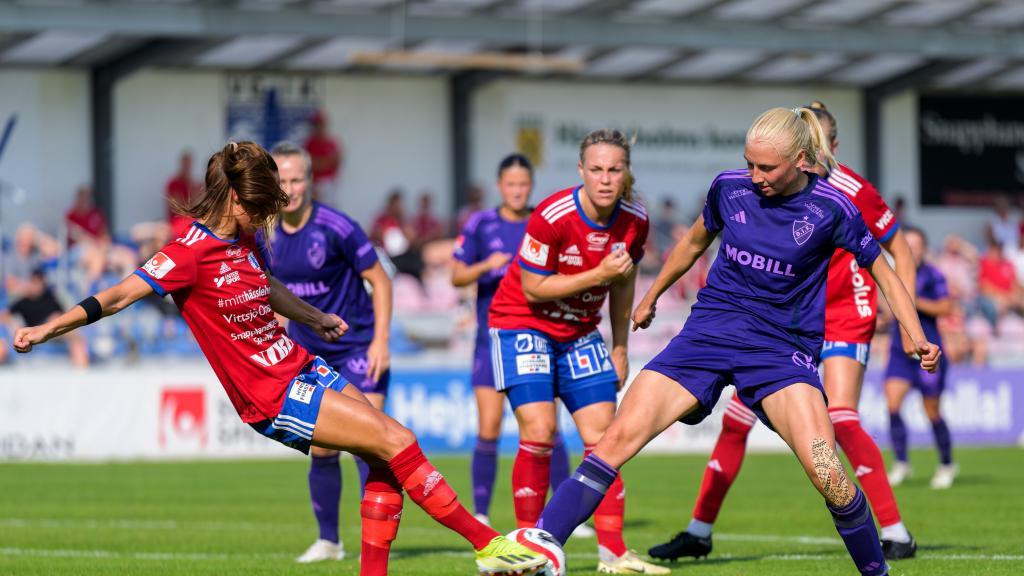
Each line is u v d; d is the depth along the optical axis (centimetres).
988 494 4312
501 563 1916
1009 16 8000
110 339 6688
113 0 6638
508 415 6238
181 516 3750
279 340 1978
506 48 8162
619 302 2522
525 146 8931
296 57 8138
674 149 9175
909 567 2481
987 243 9125
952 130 9600
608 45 7481
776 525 3462
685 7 7538
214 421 5897
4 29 6481
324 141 8356
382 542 2012
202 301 1920
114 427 5775
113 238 7519
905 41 7994
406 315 7194
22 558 2806
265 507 3997
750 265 2072
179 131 8188
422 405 6031
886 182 9512
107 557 2830
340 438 1938
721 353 2066
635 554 2766
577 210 2367
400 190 8450
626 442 2059
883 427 6594
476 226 3450
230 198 1930
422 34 7156
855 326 2725
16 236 7194
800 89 9394
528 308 2473
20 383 5675
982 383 6731
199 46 7456
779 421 2030
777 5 7619
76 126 7944
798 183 2055
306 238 2805
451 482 4731
